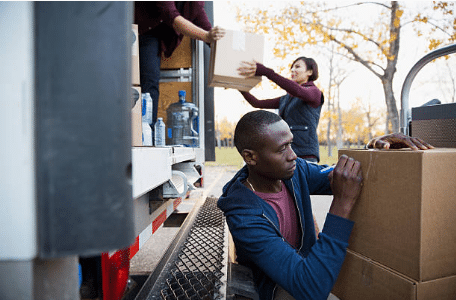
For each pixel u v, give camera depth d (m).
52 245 0.28
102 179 0.29
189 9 2.26
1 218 0.28
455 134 1.19
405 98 1.54
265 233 0.81
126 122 0.30
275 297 0.91
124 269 0.82
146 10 1.88
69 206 0.28
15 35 0.27
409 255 0.67
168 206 1.44
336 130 20.53
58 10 0.28
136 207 0.85
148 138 1.49
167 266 0.98
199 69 2.79
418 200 0.64
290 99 2.14
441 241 0.67
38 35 0.27
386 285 0.73
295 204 1.00
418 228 0.64
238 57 1.85
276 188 0.97
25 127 0.28
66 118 0.28
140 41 2.11
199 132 2.78
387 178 0.73
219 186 4.59
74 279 0.38
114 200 0.29
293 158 0.86
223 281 0.84
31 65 0.28
